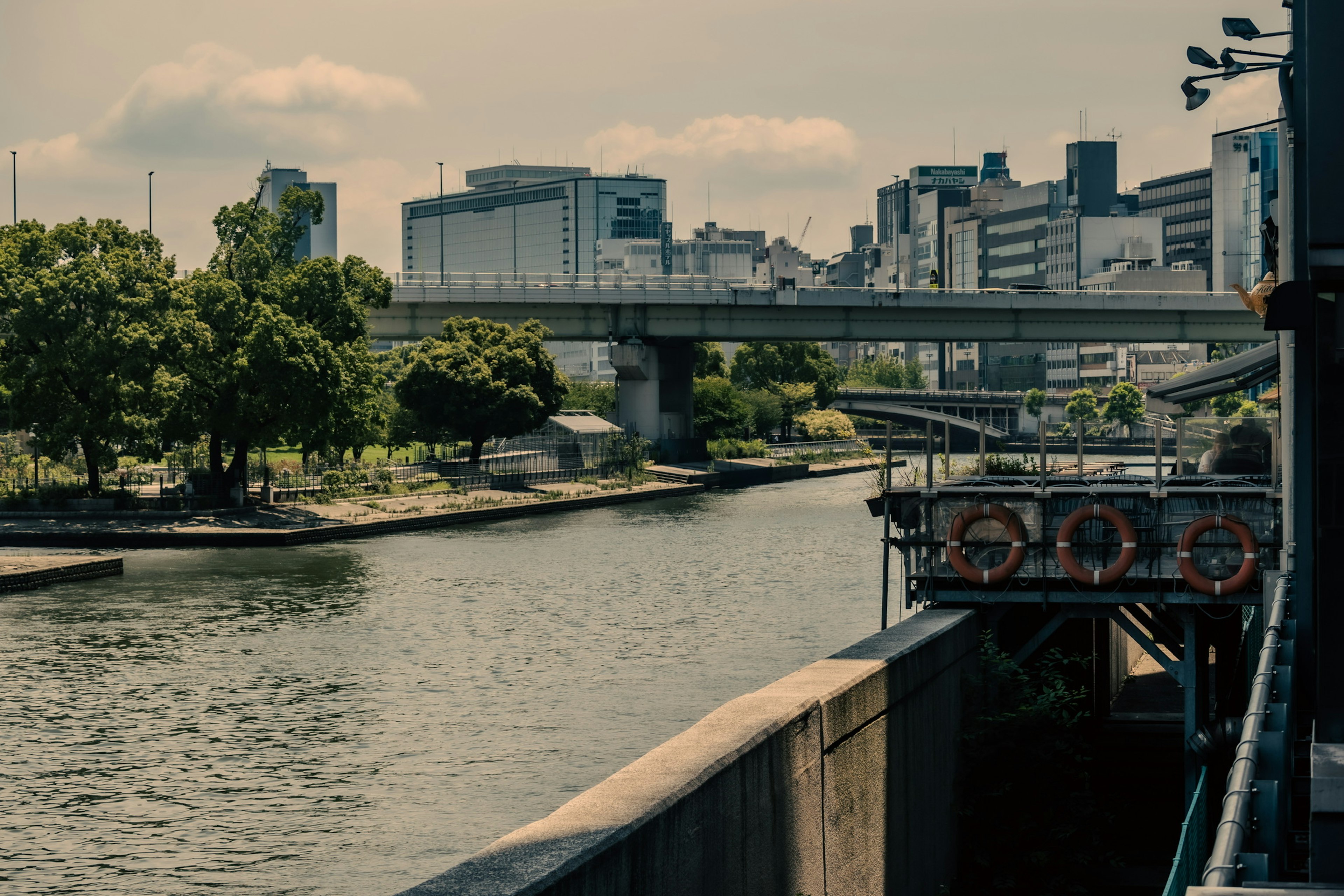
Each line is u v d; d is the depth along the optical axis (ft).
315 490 314.55
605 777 110.83
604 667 152.56
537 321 395.14
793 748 48.32
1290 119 65.72
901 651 61.98
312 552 255.29
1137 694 119.85
